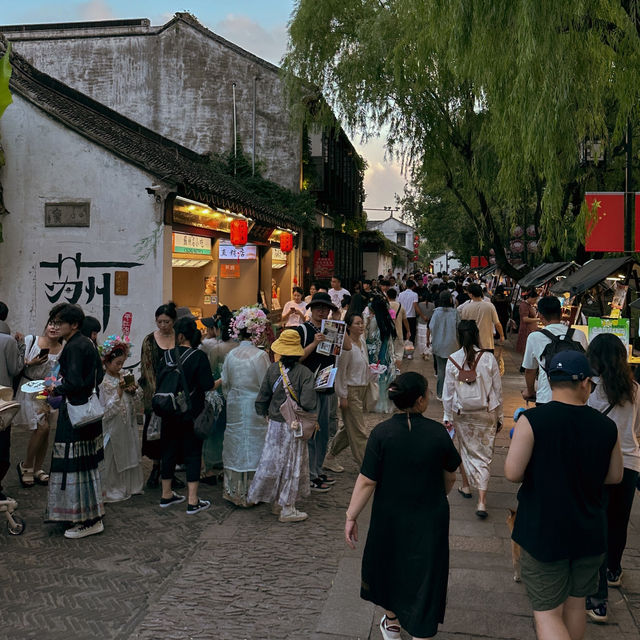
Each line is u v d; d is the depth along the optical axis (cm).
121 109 2145
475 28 791
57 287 1065
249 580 449
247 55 2102
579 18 714
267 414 573
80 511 518
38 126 1062
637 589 431
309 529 546
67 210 1057
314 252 2339
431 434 335
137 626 388
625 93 787
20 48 2183
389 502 333
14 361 624
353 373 670
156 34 2125
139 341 1041
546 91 720
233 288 1855
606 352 408
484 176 1456
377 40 1477
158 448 653
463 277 4259
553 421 301
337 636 376
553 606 297
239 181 1995
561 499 296
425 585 323
